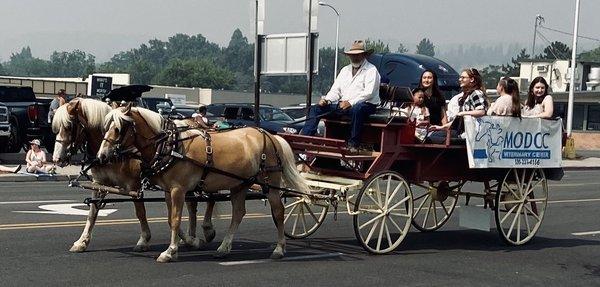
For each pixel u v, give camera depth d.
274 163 11.66
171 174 10.75
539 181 14.01
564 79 63.59
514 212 13.68
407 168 12.84
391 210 12.18
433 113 13.88
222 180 11.14
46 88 57.41
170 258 10.80
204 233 12.29
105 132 11.02
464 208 13.91
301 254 11.95
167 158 10.65
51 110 25.95
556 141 13.91
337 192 12.08
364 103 12.25
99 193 11.27
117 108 10.95
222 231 13.94
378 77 12.45
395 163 12.93
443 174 13.04
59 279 9.55
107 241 12.26
